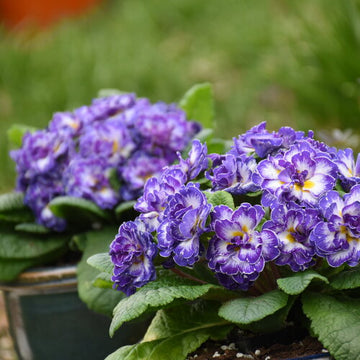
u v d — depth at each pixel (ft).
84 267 2.35
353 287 1.87
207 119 2.74
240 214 1.85
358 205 1.83
